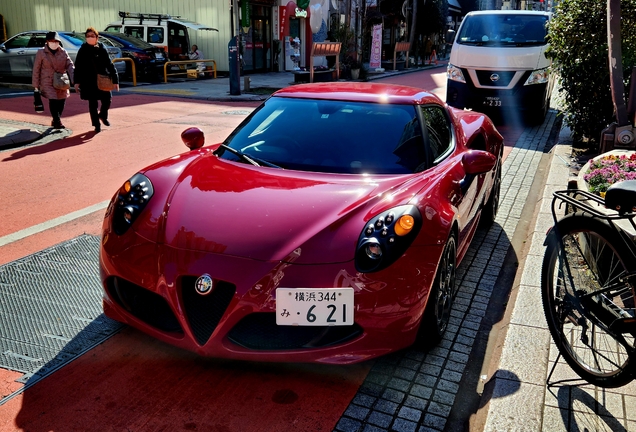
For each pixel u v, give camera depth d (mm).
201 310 2928
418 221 3107
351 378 3209
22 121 11109
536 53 11688
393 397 3061
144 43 20078
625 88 7957
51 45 10195
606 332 2787
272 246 2943
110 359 3318
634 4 7539
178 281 2938
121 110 13078
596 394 2908
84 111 12734
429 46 37375
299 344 2951
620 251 2707
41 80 10281
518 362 3174
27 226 5504
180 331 3012
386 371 3293
